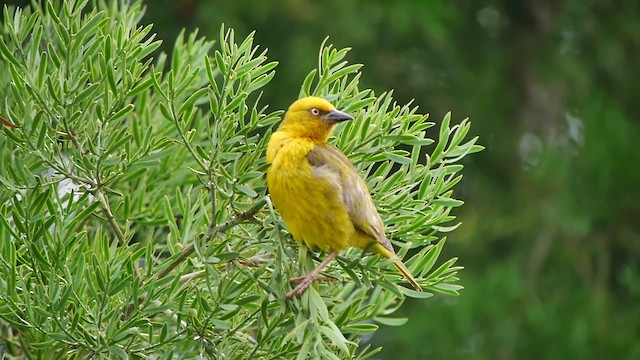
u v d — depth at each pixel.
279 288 7.11
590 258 9.09
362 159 7.19
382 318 7.27
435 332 8.53
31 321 7.13
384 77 9.30
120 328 7.11
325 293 7.19
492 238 9.18
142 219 7.32
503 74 9.90
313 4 8.94
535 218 9.15
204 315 7.12
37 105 7.18
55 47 7.33
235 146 7.18
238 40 8.67
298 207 7.14
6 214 7.16
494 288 8.69
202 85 7.36
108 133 7.19
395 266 7.17
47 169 7.23
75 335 7.13
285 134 7.17
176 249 7.16
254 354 7.13
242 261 7.14
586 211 9.02
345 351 7.10
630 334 8.63
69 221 7.17
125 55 7.18
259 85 7.15
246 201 7.18
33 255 7.14
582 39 10.12
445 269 7.18
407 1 9.21
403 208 7.17
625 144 9.15
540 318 8.55
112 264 7.15
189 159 7.34
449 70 9.71
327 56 7.21
